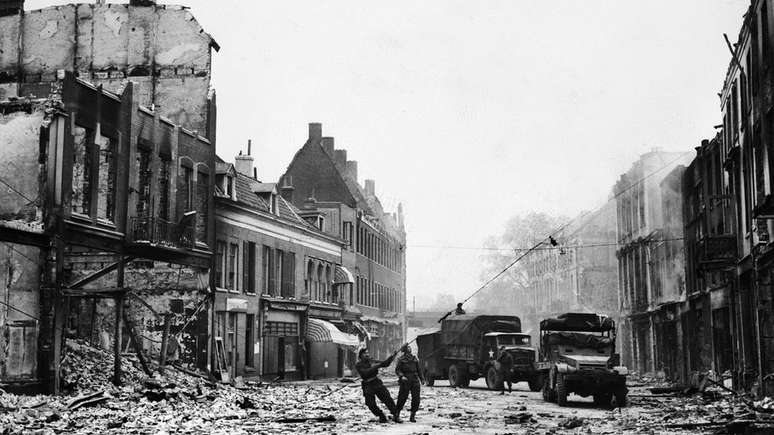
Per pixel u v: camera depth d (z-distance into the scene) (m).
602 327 27.81
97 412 18.92
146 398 22.14
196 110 33.28
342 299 53.91
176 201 30.75
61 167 23.30
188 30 33.34
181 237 30.28
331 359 49.53
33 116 23.31
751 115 25.08
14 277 22.88
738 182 28.06
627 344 57.94
